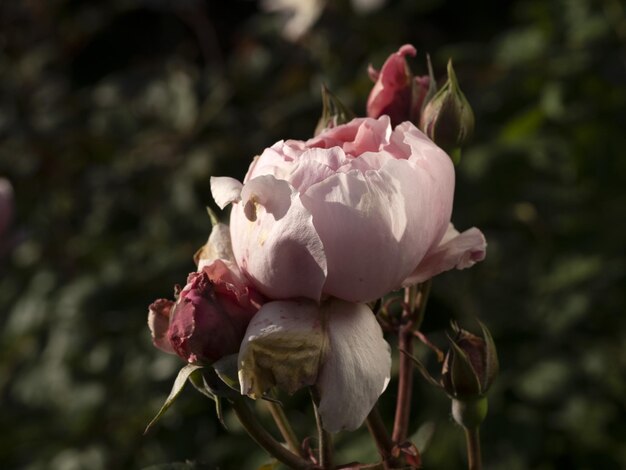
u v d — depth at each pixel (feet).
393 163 1.57
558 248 3.20
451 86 1.81
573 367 2.93
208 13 5.42
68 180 4.01
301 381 1.56
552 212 3.29
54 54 4.45
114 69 5.40
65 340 3.38
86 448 3.27
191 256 3.42
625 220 3.26
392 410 2.78
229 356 1.61
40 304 3.55
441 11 4.98
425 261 1.65
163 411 1.62
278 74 3.92
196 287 1.63
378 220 1.56
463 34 4.96
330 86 3.66
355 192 1.56
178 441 3.17
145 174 3.75
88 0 5.04
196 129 3.74
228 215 3.47
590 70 3.30
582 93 3.37
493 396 2.87
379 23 3.94
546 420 2.87
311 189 1.56
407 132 1.63
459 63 3.70
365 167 1.59
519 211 3.29
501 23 4.95
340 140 1.66
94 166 4.02
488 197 3.28
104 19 4.75
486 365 1.75
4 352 3.66
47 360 3.42
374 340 1.59
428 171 1.60
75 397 3.31
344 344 1.57
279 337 1.57
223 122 3.70
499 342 2.99
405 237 1.57
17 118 4.08
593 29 3.34
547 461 2.93
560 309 3.03
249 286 1.63
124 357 3.30
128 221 3.76
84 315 3.37
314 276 1.56
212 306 1.61
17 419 3.52
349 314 1.59
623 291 3.13
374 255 1.57
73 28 4.68
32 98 4.25
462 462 2.79
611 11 3.39
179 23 5.46
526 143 3.31
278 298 1.60
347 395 1.56
